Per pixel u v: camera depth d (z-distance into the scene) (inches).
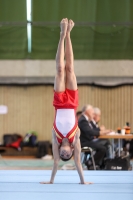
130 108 721.6
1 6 589.3
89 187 262.5
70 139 264.8
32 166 527.2
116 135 431.5
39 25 616.4
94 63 704.4
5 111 724.7
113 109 722.2
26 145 701.9
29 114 728.3
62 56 273.7
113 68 703.1
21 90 727.7
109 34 643.5
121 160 431.2
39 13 595.8
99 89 721.6
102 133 438.6
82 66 704.4
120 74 703.7
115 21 609.6
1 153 706.2
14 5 589.0
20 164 556.7
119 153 462.0
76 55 690.2
